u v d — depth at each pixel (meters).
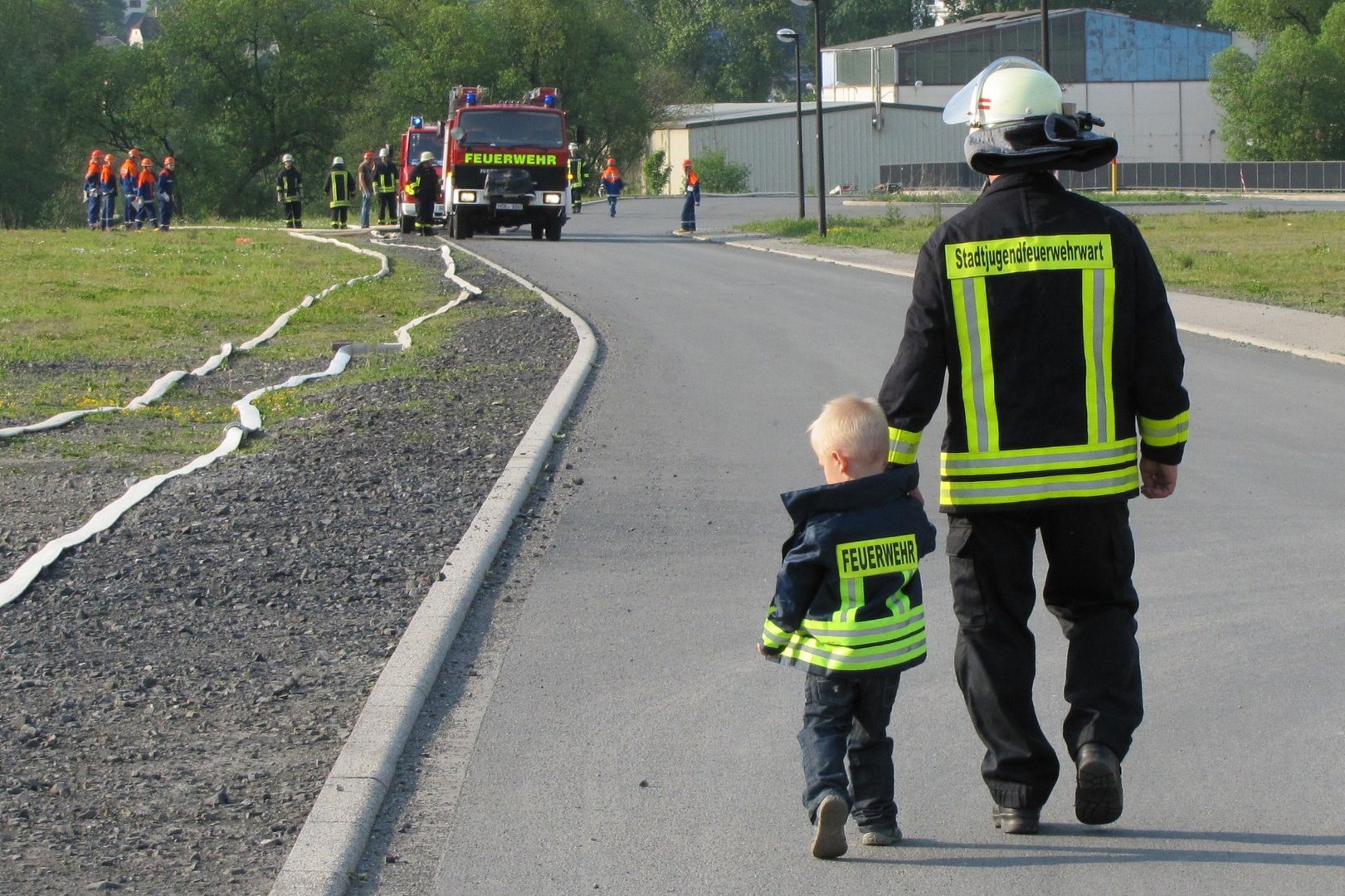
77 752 9.82
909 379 8.29
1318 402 24.25
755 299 42.28
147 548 15.17
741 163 166.50
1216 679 11.34
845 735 8.34
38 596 13.46
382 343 32.69
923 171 144.62
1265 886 8.00
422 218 77.00
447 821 8.98
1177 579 14.14
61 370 29.42
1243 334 32.41
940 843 8.64
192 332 35.50
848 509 8.20
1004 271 8.18
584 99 146.00
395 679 11.13
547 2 141.75
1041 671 11.51
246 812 8.89
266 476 18.78
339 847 8.34
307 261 58.12
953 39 170.00
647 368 28.77
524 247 67.06
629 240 74.50
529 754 10.01
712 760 9.89
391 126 140.12
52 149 134.25
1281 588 13.75
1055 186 8.38
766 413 23.50
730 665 11.80
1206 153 166.88
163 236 74.44
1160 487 8.72
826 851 8.30
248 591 13.62
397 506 17.02
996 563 8.45
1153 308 8.30
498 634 12.63
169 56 135.62
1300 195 121.12
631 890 8.08
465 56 138.12
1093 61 166.88
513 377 27.39
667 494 17.92
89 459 20.44
